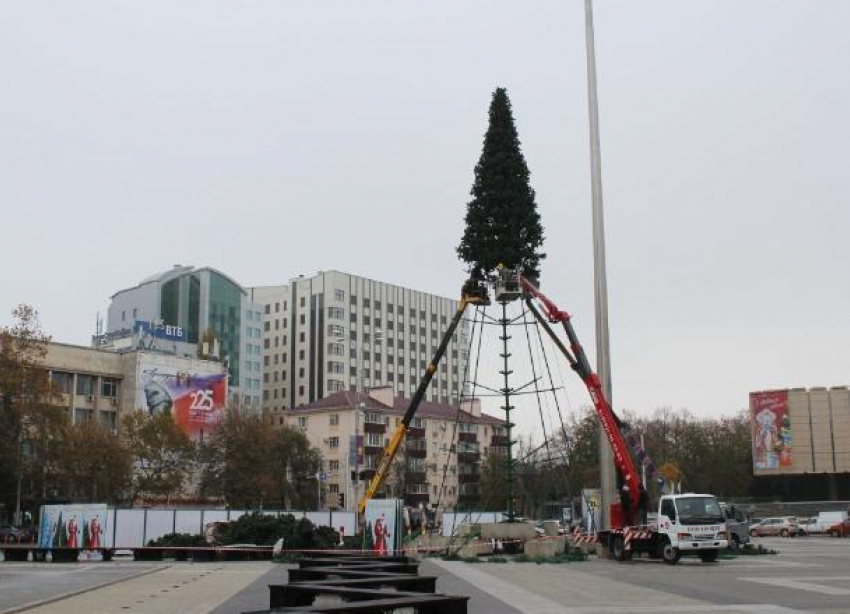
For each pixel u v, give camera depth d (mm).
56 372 116188
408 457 132750
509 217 43031
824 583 24281
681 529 34938
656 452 110688
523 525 42031
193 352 140500
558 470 71938
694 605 18688
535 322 42219
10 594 22094
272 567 35000
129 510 43094
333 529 44750
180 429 91062
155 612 17703
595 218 43375
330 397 144375
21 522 83125
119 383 123000
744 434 125062
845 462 112062
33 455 75125
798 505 100000
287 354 185125
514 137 44250
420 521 57531
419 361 198250
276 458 108438
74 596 21625
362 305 187125
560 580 26438
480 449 152500
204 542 42656
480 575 28812
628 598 20531
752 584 24266
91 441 79875
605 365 41500
